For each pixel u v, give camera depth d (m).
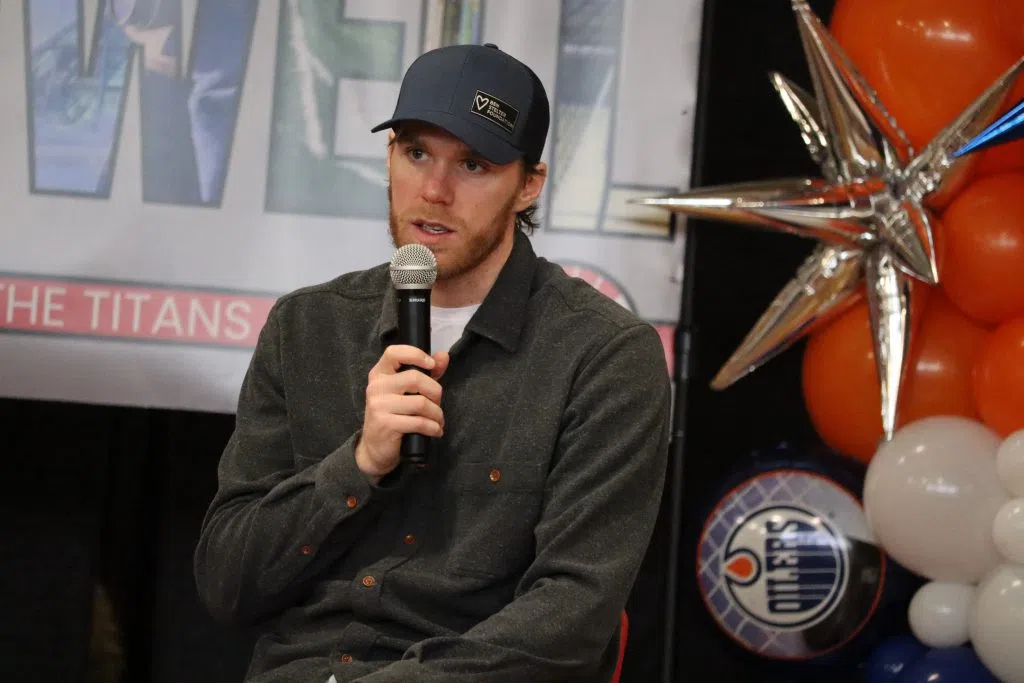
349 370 3.54
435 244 3.37
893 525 4.58
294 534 3.27
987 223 4.55
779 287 5.58
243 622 3.45
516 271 3.52
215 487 5.45
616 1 4.93
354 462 3.20
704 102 4.96
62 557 5.41
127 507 5.35
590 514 3.22
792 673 4.98
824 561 4.86
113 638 5.32
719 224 5.59
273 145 4.92
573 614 3.12
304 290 3.69
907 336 4.67
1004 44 4.60
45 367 4.90
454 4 4.92
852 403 4.86
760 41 5.59
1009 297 4.53
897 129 4.77
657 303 4.95
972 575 4.56
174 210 4.91
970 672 4.54
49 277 4.89
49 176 4.90
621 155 4.93
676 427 4.96
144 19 4.91
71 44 4.90
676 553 4.95
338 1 4.92
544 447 3.34
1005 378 4.45
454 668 3.04
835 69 4.74
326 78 4.92
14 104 4.89
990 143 4.33
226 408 4.91
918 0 4.70
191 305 4.91
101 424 5.43
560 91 4.93
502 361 3.46
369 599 3.28
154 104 4.91
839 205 4.74
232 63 4.91
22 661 5.40
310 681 3.23
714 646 5.43
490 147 3.32
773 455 5.04
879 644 4.92
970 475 4.49
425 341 3.20
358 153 4.93
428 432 3.12
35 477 5.41
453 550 3.31
